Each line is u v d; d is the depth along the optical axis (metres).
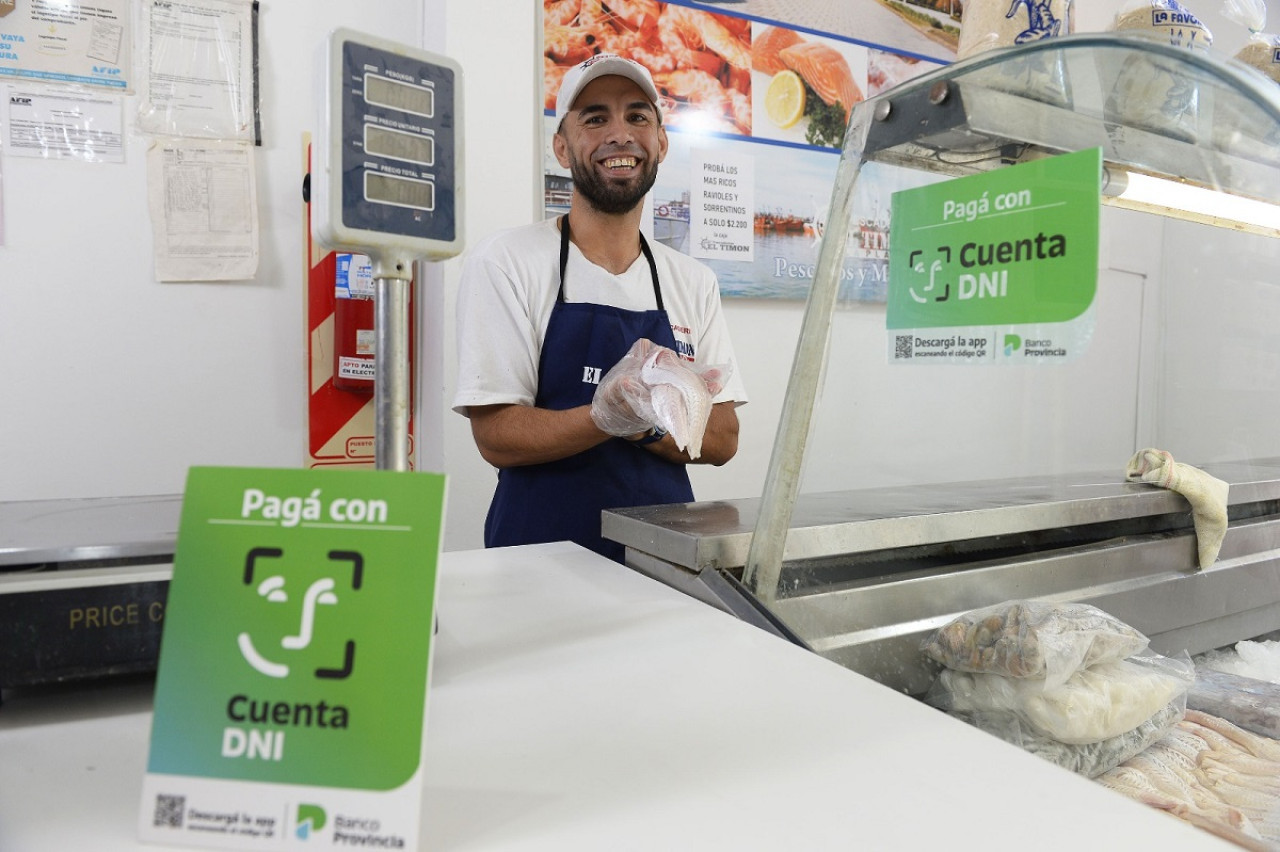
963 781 0.49
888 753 0.53
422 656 0.42
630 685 0.64
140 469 2.12
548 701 0.61
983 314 0.68
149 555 0.60
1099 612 0.75
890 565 0.93
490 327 1.64
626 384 1.09
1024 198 0.64
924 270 0.73
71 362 2.04
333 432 2.27
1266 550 1.03
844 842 0.42
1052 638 0.69
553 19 2.28
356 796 0.41
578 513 1.65
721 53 2.52
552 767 0.51
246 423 2.21
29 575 0.57
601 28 2.34
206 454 2.18
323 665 0.42
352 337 2.19
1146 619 0.95
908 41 2.85
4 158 1.96
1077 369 0.89
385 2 2.29
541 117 2.28
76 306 2.04
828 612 0.82
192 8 2.09
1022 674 0.69
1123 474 1.02
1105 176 0.75
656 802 0.47
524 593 0.90
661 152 1.87
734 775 0.50
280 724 0.42
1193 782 0.67
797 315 2.79
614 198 1.74
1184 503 1.01
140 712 0.60
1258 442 0.85
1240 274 0.81
